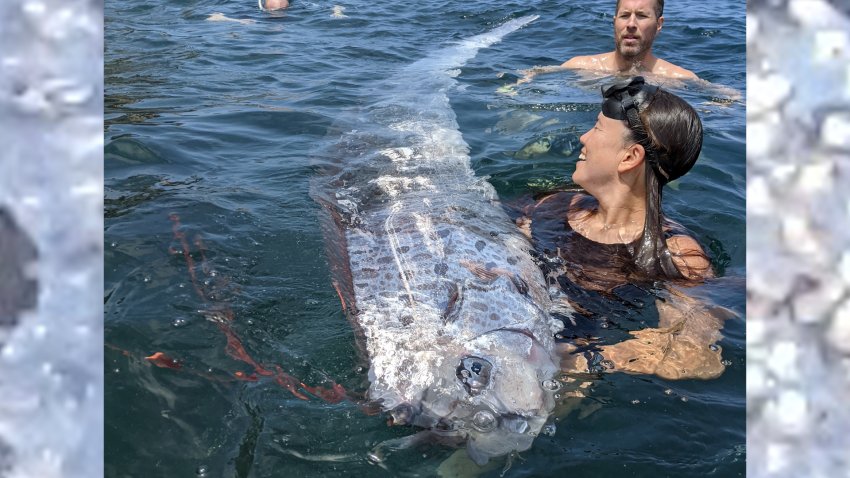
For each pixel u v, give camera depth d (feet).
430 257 7.72
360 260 7.95
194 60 18.81
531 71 18.75
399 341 6.42
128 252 8.03
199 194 9.85
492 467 5.41
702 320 7.28
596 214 8.95
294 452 5.42
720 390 6.33
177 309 7.04
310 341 6.67
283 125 13.37
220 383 6.07
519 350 6.32
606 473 5.38
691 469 5.42
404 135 12.97
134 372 6.11
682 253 8.29
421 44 21.70
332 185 10.35
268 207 9.47
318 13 25.52
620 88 8.12
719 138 13.30
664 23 24.52
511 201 10.09
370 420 5.76
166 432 5.50
